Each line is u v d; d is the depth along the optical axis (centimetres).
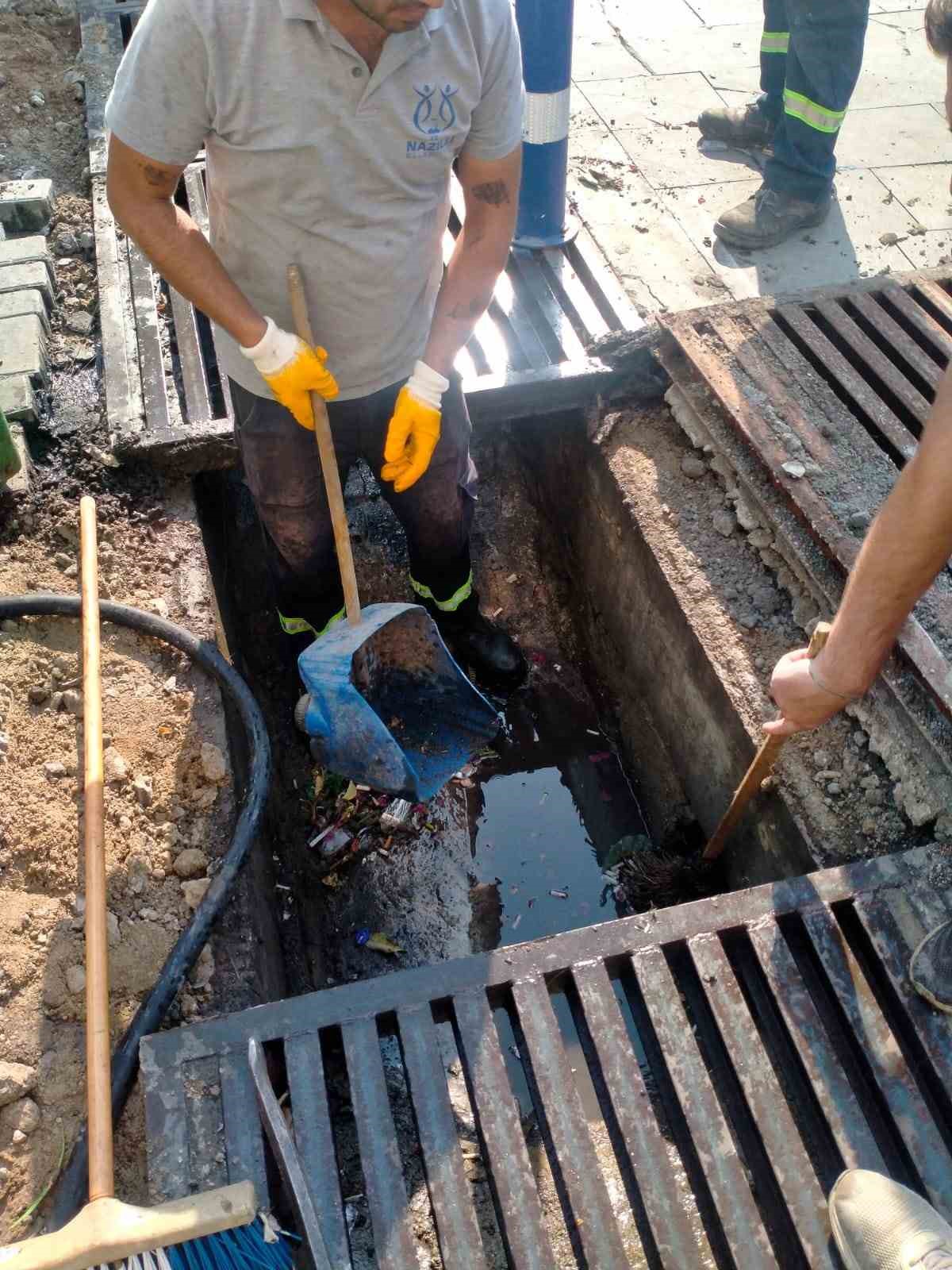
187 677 282
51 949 232
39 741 264
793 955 228
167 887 246
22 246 378
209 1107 203
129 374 340
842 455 302
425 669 288
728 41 503
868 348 337
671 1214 196
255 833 252
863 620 153
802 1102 221
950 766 243
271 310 232
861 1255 183
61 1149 206
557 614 397
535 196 378
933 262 394
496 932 323
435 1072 209
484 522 409
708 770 307
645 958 223
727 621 294
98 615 271
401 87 194
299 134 194
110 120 192
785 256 395
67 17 492
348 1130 254
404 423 241
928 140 447
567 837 345
